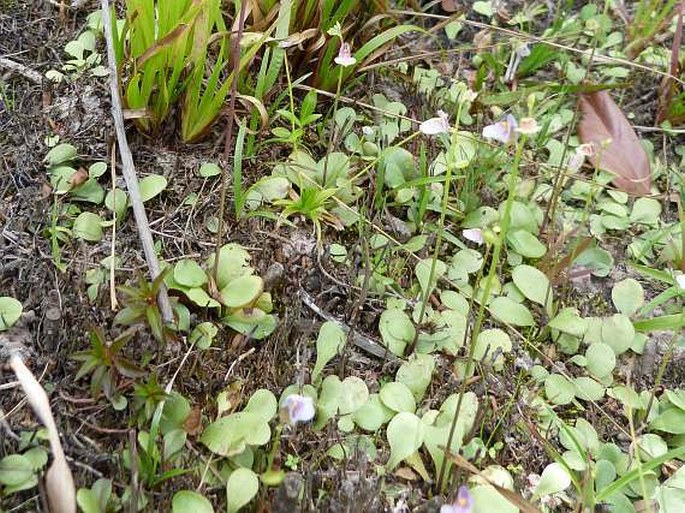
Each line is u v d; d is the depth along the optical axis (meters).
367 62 0.30
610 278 0.28
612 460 0.23
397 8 0.32
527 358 0.25
